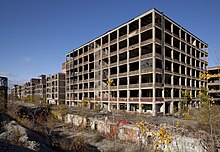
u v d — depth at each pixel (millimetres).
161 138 10312
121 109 43500
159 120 26375
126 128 20672
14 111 30266
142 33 40125
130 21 42469
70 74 71125
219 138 9320
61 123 35156
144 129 16078
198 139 12859
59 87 78750
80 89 63156
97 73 54406
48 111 41312
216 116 10000
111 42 48375
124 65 44656
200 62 57125
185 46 48500
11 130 15031
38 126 25469
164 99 37938
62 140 20125
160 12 38844
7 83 30766
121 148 17453
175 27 45312
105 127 24984
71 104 70375
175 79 46375
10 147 9578
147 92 41625
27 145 12477
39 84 109750
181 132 14656
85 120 29766
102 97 50875
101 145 19797
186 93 11977
